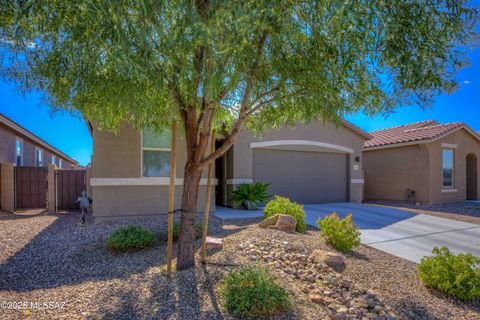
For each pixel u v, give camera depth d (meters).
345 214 10.38
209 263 4.73
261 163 11.90
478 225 9.23
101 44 2.61
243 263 4.71
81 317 3.29
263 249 5.45
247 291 3.43
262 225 7.26
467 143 16.45
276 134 12.06
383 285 4.61
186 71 2.90
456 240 7.47
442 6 3.10
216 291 3.82
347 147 13.88
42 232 7.45
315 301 3.77
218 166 12.74
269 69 3.64
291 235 6.58
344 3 2.42
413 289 4.57
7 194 11.41
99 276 4.58
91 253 5.77
